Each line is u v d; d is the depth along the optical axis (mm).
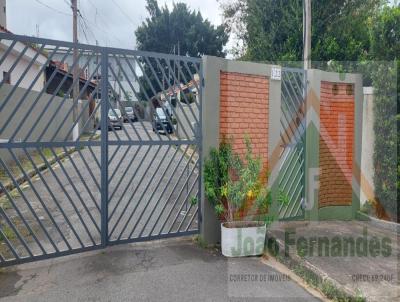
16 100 10008
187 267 4238
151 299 3490
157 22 34938
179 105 4879
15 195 7348
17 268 4090
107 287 3697
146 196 7520
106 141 4504
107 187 4578
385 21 6125
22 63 12281
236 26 14609
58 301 3414
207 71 4820
